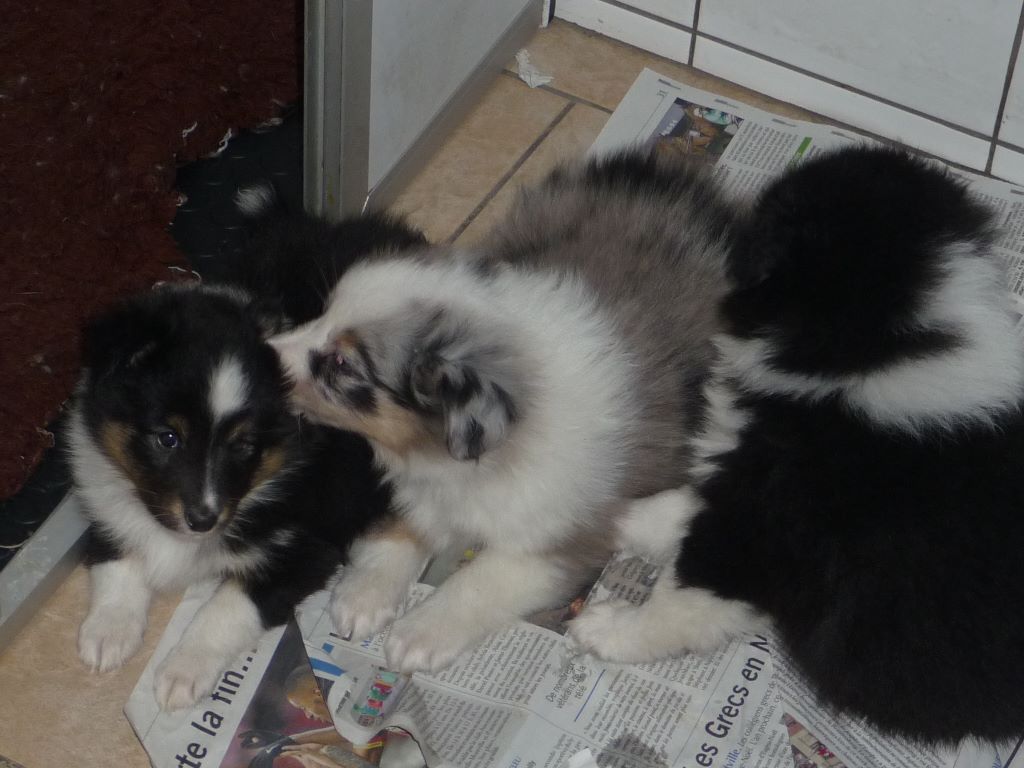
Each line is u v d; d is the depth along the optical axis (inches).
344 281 36.2
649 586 38.5
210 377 34.6
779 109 48.8
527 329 35.6
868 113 47.8
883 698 34.9
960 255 33.5
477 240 43.9
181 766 35.1
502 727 35.9
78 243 42.8
